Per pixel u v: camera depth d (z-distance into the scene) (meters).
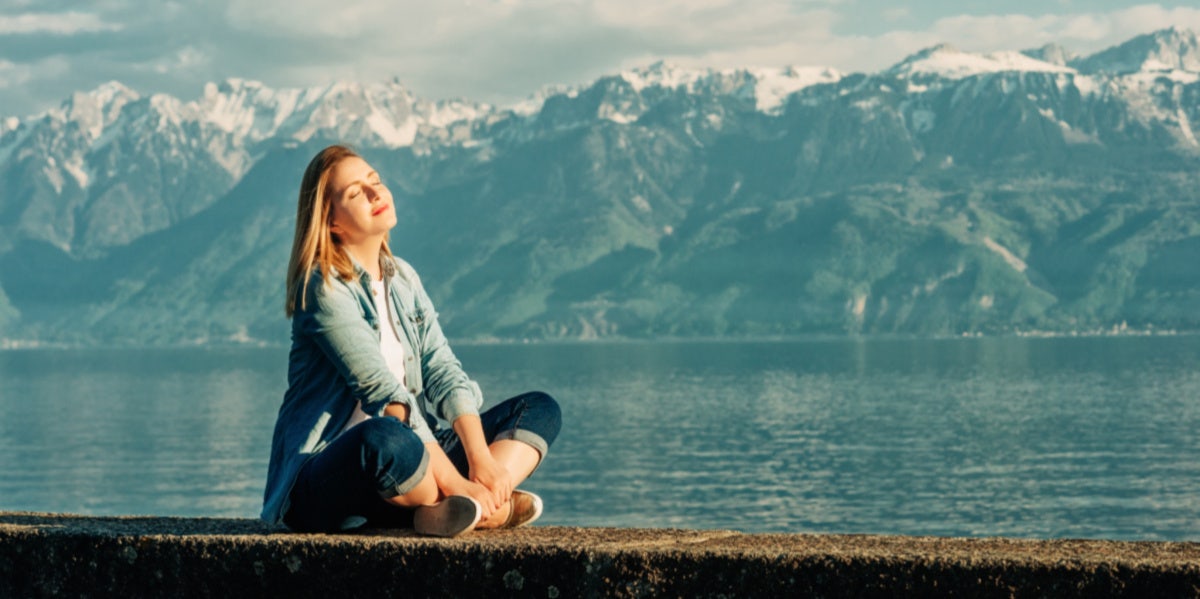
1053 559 2.98
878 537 3.71
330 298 4.40
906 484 77.06
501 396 159.62
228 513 65.50
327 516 4.25
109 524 4.17
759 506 68.38
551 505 69.38
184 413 142.62
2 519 4.36
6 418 138.00
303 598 3.57
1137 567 2.88
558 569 3.33
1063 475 80.06
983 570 2.98
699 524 62.59
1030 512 65.44
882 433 108.94
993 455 92.00
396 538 3.56
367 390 4.36
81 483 79.00
